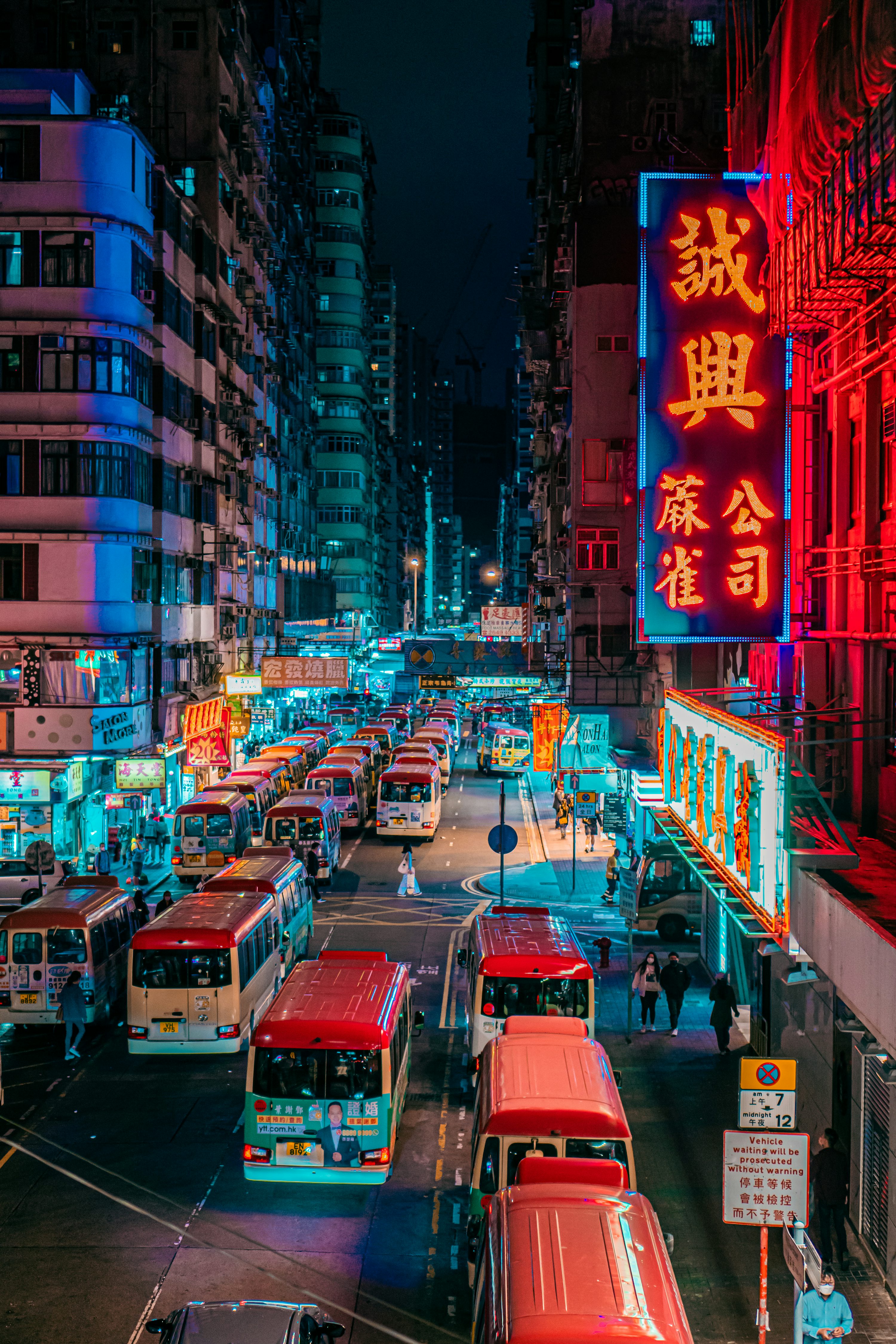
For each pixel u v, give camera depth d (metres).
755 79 24.42
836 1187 14.76
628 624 48.06
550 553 67.88
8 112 41.72
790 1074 11.36
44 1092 20.84
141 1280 14.19
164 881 38.44
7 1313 13.39
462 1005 25.80
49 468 41.03
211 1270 14.46
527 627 71.94
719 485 20.88
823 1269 13.50
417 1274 14.42
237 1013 21.89
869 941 12.42
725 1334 13.15
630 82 50.59
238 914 23.33
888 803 17.66
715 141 50.53
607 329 48.50
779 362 20.89
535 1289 9.35
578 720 43.91
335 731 71.19
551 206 67.81
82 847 41.44
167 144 57.44
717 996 22.89
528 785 65.31
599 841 45.91
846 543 19.77
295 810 38.03
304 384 102.38
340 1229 15.62
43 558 41.00
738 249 20.89
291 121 87.94
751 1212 11.27
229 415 61.38
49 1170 17.44
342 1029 16.45
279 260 82.94
